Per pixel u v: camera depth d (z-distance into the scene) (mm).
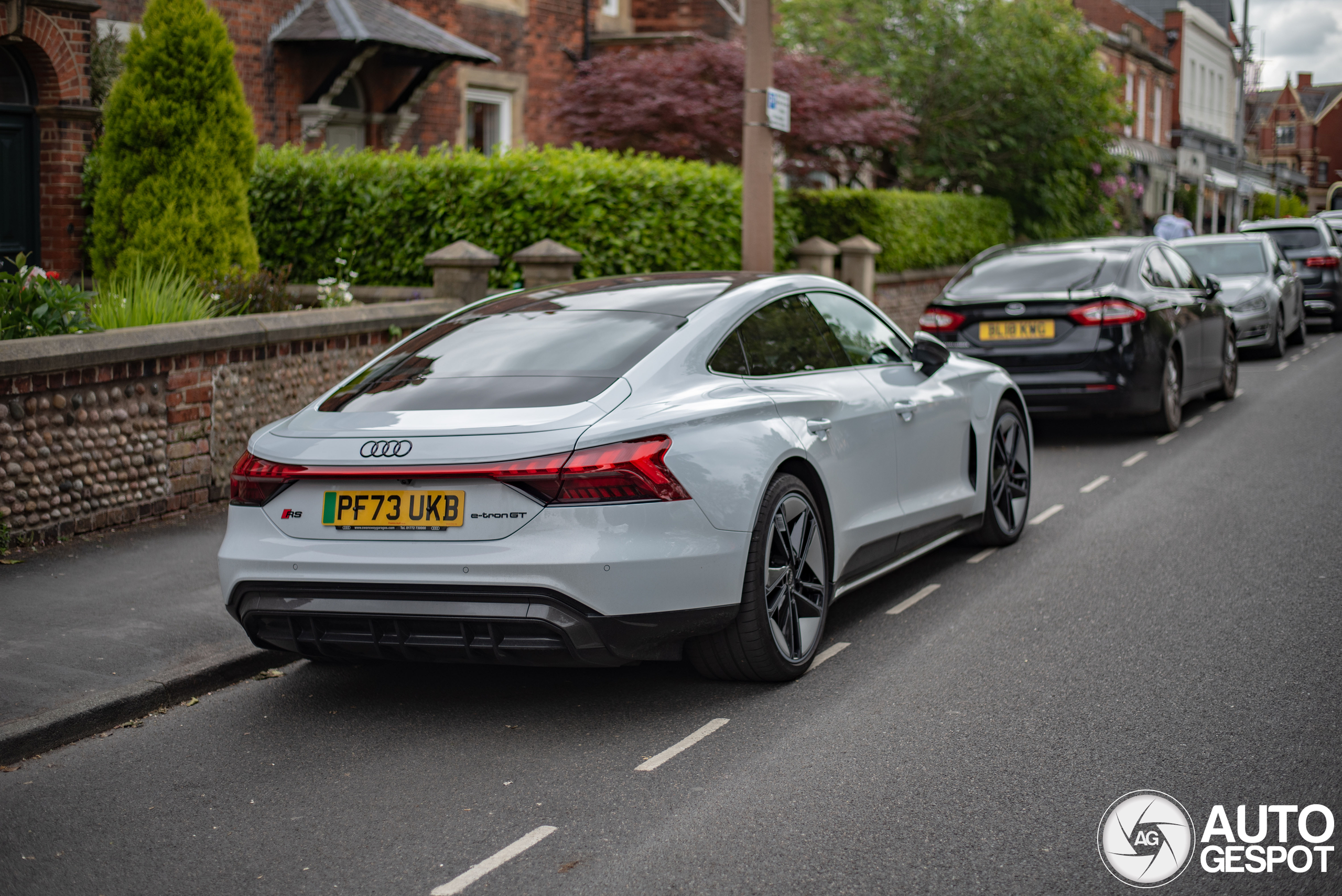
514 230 11719
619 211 12172
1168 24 56031
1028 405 10312
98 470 7137
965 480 6609
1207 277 12258
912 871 3361
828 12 22000
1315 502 7961
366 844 3646
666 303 5219
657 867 3439
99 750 4449
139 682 4863
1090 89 23422
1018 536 7309
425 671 5285
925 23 21719
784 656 4840
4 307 7137
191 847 3652
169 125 10383
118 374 7223
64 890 3406
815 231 18047
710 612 4480
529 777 4105
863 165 21750
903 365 6203
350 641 4438
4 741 4301
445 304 9797
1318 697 4574
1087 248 11055
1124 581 6285
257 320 8156
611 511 4234
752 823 3691
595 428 4312
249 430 8219
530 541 4207
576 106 16859
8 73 12148
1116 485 8789
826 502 5141
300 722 4703
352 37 15156
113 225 10641
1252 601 5855
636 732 4480
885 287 17906
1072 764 4043
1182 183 51656
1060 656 5160
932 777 3979
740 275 5664
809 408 5129
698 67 16516
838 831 3617
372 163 12203
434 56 16672
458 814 3834
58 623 5551
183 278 10086
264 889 3387
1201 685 4750
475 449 4281
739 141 16312
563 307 5348
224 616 5703
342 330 8828
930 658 5199
